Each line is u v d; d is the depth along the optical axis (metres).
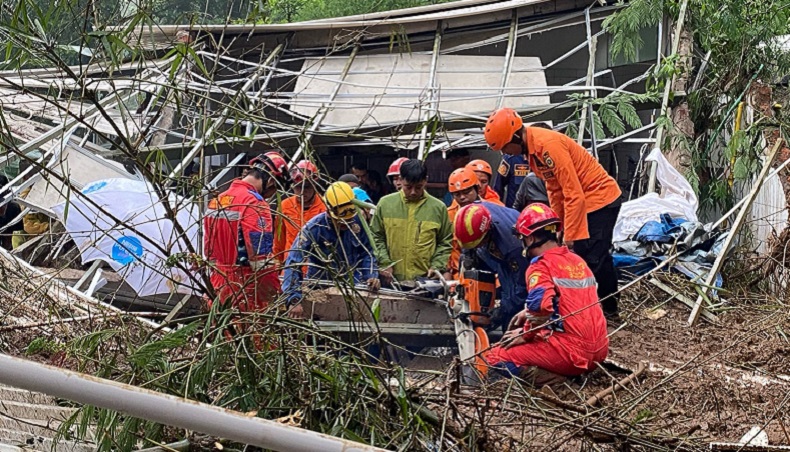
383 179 12.05
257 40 12.38
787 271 8.48
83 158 9.21
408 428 3.66
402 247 6.83
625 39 11.29
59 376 2.29
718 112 11.59
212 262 4.96
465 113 11.19
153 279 6.21
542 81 11.55
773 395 5.70
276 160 5.83
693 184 10.21
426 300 6.06
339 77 11.73
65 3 3.89
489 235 6.36
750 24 11.88
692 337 7.20
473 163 7.80
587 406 4.48
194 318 4.06
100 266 7.69
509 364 5.70
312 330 3.90
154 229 6.68
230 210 5.32
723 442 4.81
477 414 4.17
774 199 9.53
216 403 3.76
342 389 3.75
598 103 10.52
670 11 11.42
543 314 5.64
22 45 3.85
